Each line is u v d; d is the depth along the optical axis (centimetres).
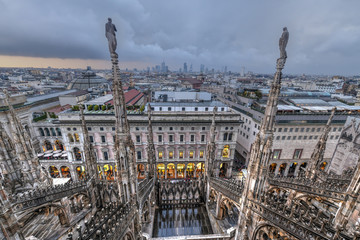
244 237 1596
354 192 1348
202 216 2372
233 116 4534
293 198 2050
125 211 1405
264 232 1437
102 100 5159
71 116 4238
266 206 1368
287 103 6384
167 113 4650
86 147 2114
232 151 4731
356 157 3647
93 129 4331
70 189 1955
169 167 4922
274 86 1280
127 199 1498
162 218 2305
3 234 864
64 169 4803
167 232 2102
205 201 2570
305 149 4903
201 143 4644
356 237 867
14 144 2431
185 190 2628
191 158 4784
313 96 7694
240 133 6216
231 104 7331
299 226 1123
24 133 2306
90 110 4566
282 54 1203
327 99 7369
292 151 4894
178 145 4641
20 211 1555
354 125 3700
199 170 4966
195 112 4747
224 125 4516
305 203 2062
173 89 10138
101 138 4409
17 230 920
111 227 1191
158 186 2511
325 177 2209
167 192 2611
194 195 2623
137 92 9006
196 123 4438
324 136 2212
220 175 5091
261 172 1450
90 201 2197
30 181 2378
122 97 1308
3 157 2275
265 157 1418
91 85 13125
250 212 1545
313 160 2345
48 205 1784
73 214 2184
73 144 4400
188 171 4975
